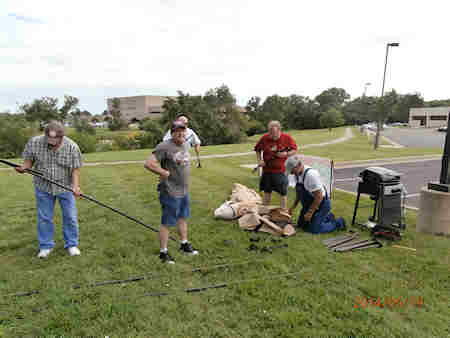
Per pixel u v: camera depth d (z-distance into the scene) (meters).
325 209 4.47
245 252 3.77
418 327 2.47
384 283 3.09
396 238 4.20
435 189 4.57
